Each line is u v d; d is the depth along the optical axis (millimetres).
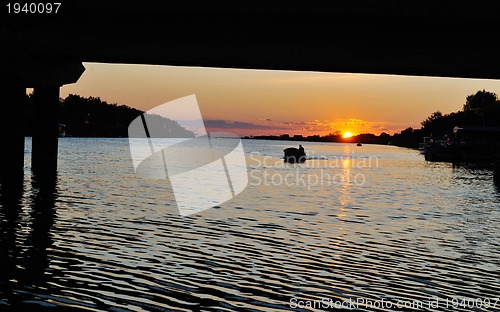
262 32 44625
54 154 62656
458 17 38406
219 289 19766
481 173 87500
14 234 26781
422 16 38719
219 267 22469
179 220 32969
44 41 49219
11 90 55469
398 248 27188
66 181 52531
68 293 18609
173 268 22031
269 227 31812
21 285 19094
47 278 19984
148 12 42594
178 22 44969
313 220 35156
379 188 59531
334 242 28094
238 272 21875
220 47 46062
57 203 37812
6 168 56125
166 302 18281
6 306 17203
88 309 17359
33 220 30766
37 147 61875
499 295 20219
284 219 35094
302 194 50938
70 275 20484
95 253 23766
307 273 22078
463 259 25250
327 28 43438
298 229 31531
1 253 22969
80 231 28219
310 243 27625
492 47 42438
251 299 18906
